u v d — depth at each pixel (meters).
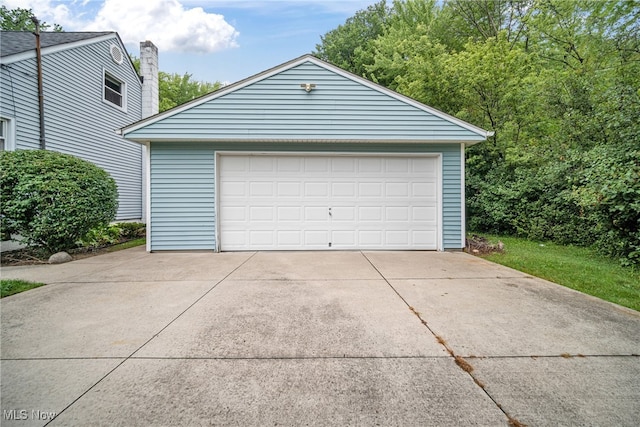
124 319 3.01
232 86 6.79
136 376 2.06
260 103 6.85
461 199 7.26
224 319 3.01
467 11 15.90
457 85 10.60
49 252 6.30
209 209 7.05
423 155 7.26
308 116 6.89
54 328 2.81
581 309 3.29
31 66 7.48
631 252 5.29
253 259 6.12
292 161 7.20
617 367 2.18
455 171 7.27
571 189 7.59
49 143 8.05
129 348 2.44
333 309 3.27
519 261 5.76
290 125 6.87
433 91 11.09
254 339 2.60
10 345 2.48
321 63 6.89
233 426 1.62
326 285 4.20
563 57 11.60
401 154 7.23
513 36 15.49
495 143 9.93
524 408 1.76
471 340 2.58
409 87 11.34
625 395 1.87
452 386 1.96
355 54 20.31
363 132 6.91
